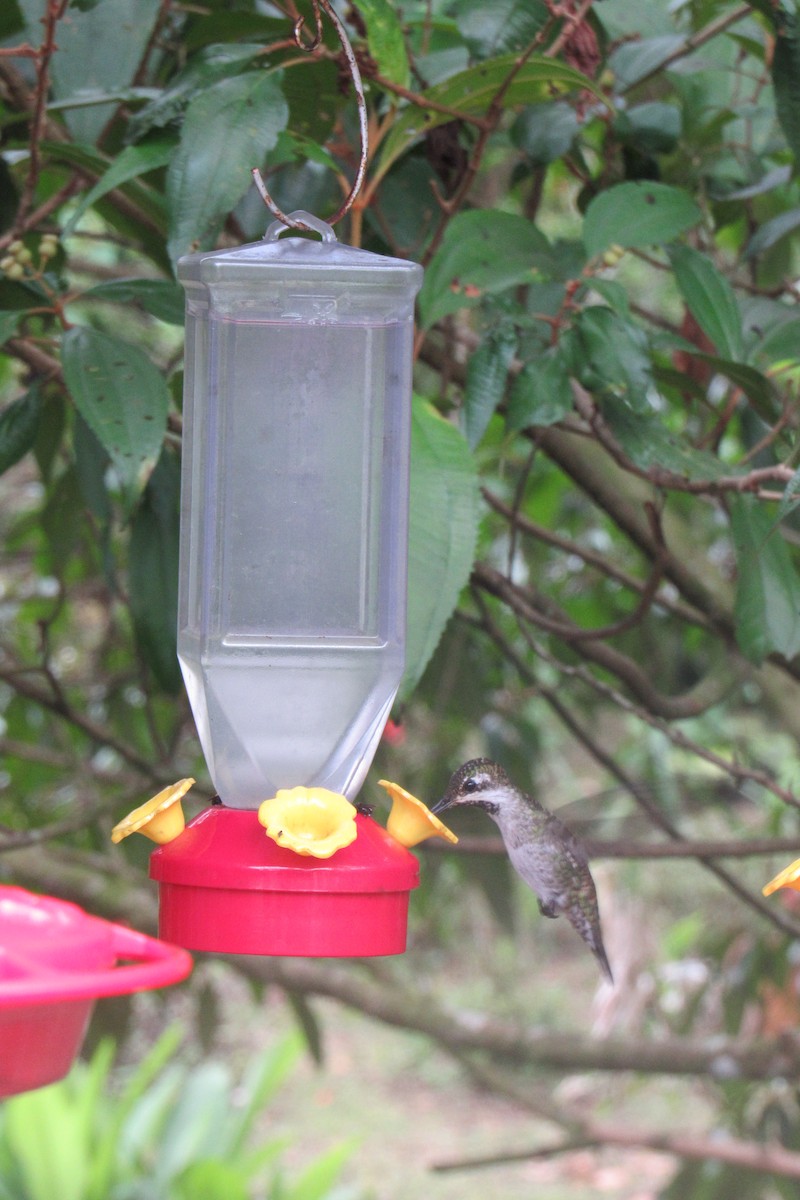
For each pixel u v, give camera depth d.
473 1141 11.35
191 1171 6.97
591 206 3.21
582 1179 10.67
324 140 3.23
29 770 4.41
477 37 3.19
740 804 5.28
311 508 3.10
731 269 3.42
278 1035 12.73
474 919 9.95
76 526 3.52
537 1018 11.70
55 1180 7.30
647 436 3.19
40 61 3.14
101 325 4.17
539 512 4.70
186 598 3.12
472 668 4.21
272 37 3.23
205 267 3.07
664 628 4.65
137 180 3.21
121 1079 9.48
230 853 3.02
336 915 3.01
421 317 3.20
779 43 3.16
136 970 2.90
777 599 3.19
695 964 5.66
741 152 3.40
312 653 3.10
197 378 3.11
